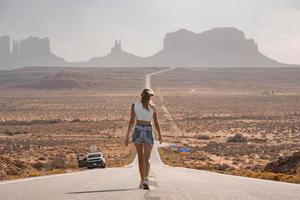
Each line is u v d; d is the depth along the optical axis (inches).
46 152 3754.9
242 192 463.8
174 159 3270.2
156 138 5462.6
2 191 459.8
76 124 7229.3
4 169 1083.3
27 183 563.2
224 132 6151.6
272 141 5034.5
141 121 460.8
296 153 1344.7
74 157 3400.6
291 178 874.8
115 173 916.6
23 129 6486.2
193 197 415.8
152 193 439.2
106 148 4252.0
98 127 6825.8
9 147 4146.2
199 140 5310.0
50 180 625.3
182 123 7440.9
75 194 431.8
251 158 3395.7
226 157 3503.9
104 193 438.9
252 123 7249.0
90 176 756.0
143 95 461.4
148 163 461.4
